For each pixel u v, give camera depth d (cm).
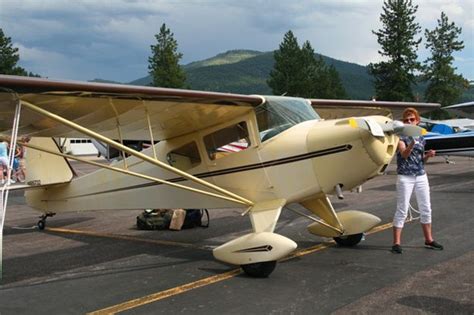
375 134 450
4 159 1335
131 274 507
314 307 381
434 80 5162
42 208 794
